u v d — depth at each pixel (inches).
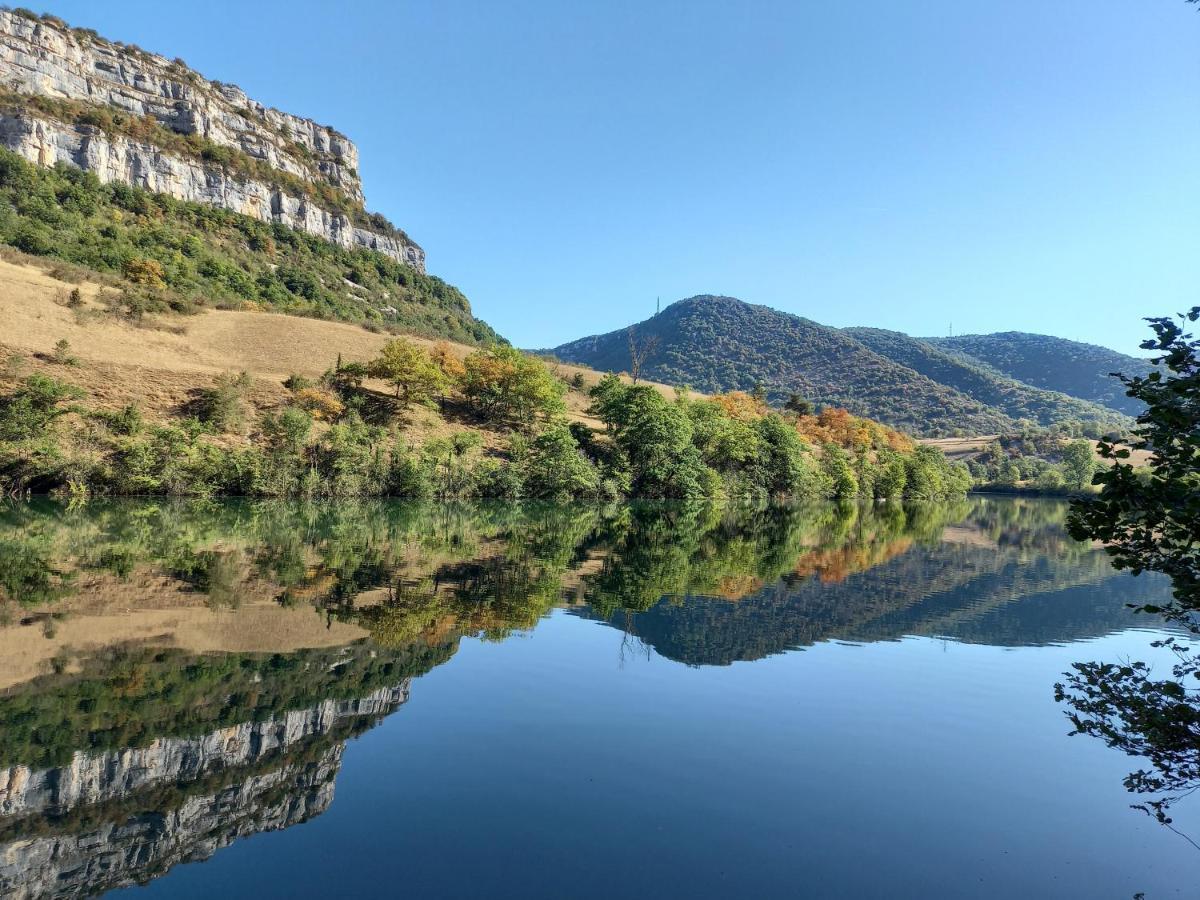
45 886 198.8
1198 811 266.8
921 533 1498.5
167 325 2266.2
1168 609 191.2
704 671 433.7
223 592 588.7
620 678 410.9
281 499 1601.9
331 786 265.1
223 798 254.4
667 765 294.7
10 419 1321.4
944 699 396.5
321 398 2001.7
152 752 289.0
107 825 233.6
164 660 405.1
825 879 212.2
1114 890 212.8
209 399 1720.0
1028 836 245.1
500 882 203.5
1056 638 563.5
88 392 1581.0
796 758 307.6
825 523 1669.5
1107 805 271.0
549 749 306.2
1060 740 336.2
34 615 490.6
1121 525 184.5
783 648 500.1
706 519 1638.8
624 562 882.8
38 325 1803.6
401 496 1822.1
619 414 2354.8
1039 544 1352.1
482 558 860.0
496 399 2384.4
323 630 483.8
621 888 202.1
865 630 566.3
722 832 240.1
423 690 375.9
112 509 1217.4
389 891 197.3
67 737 299.0
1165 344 174.7
